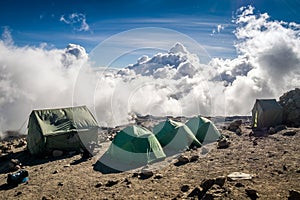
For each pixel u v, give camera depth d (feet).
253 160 37.78
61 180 36.01
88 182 34.60
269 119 68.69
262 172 31.22
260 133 60.39
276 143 48.14
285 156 38.01
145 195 28.35
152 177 34.76
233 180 27.73
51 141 50.26
